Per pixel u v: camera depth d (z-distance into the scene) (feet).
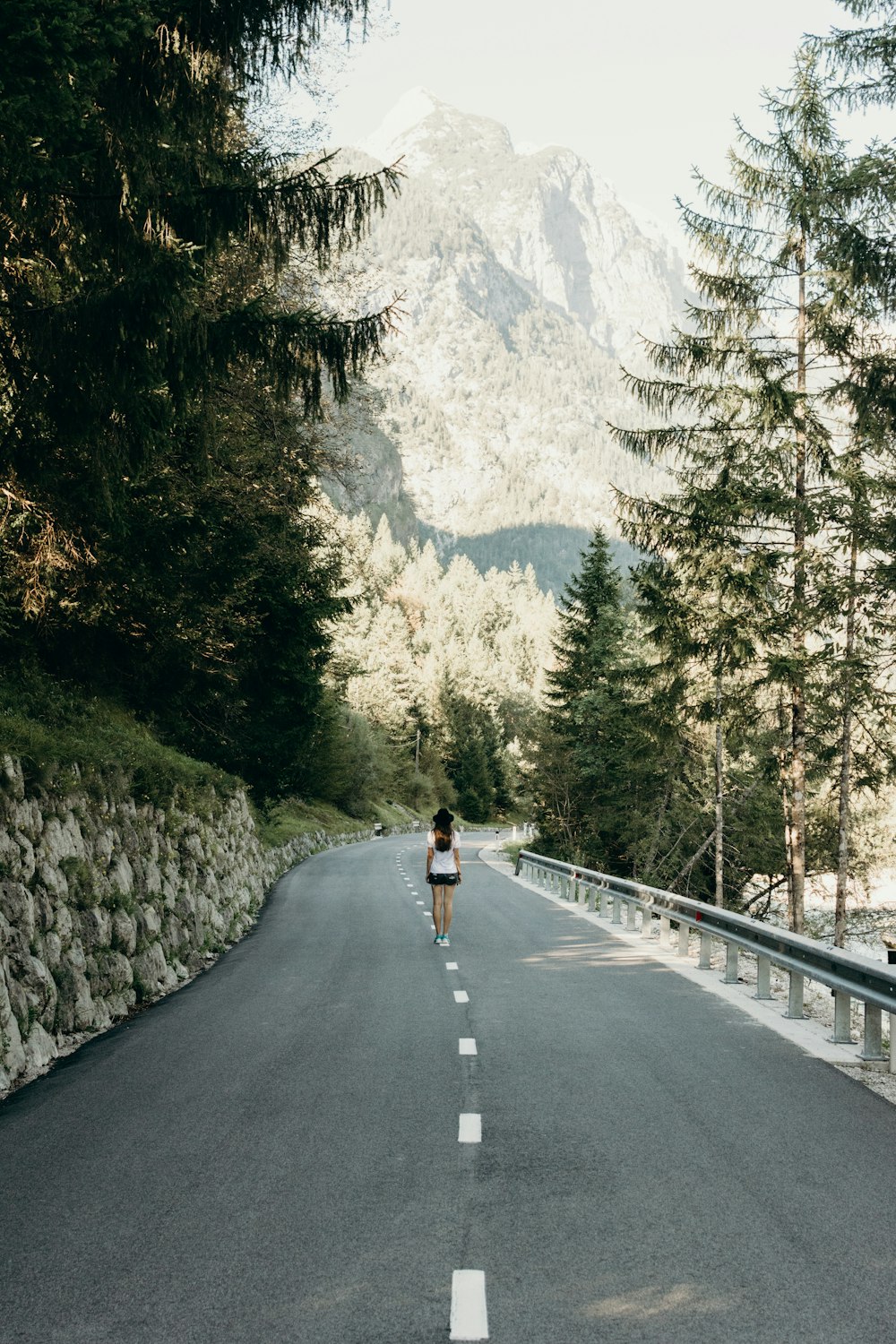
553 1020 36.83
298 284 70.08
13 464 37.11
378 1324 14.64
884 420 67.92
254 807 123.65
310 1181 20.53
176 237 33.47
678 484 84.69
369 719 419.54
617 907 71.87
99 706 65.36
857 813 132.67
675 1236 17.66
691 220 80.07
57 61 24.43
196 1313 15.05
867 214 62.44
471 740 470.80
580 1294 15.53
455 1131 23.82
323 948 58.29
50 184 30.42
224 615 72.95
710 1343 14.08
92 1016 36.50
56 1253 17.17
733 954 46.01
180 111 34.30
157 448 35.53
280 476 78.28
